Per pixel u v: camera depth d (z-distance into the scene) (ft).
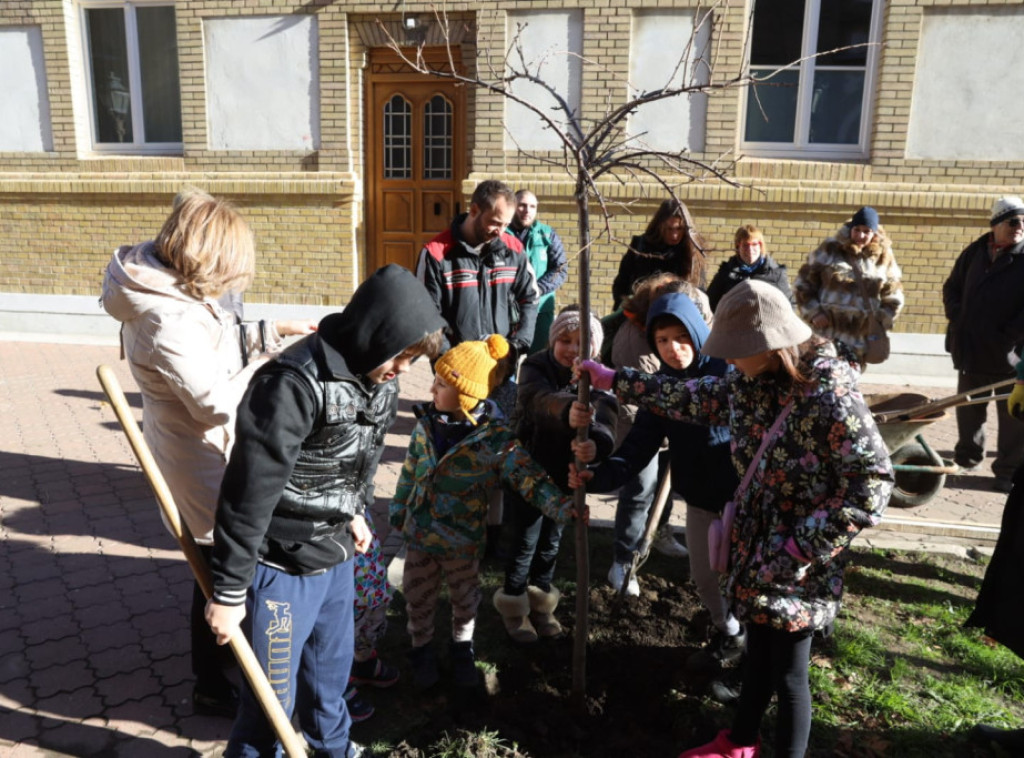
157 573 13.16
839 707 10.19
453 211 30.63
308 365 6.60
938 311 27.61
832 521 7.37
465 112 29.73
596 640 11.46
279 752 7.70
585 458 9.05
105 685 10.10
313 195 30.25
